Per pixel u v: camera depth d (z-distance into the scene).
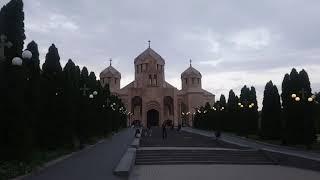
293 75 30.72
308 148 28.69
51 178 13.91
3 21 16.34
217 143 34.22
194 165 21.12
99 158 20.66
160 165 21.08
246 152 24.56
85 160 19.72
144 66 100.75
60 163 18.41
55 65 22.61
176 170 18.98
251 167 20.52
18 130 15.07
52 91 22.09
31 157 15.72
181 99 103.56
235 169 19.56
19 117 15.12
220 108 62.50
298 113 30.02
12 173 13.60
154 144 32.56
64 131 22.11
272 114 36.62
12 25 16.38
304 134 29.70
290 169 19.73
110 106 47.59
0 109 15.02
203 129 73.12
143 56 101.56
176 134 53.69
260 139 37.81
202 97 102.81
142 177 16.53
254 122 46.62
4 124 14.98
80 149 25.33
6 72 15.29
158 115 98.69
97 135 35.72
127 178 14.59
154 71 99.50
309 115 29.86
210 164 21.61
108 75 99.50
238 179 16.09
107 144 31.64
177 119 98.62
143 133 54.03
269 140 36.25
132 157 19.53
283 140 31.62
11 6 16.52
